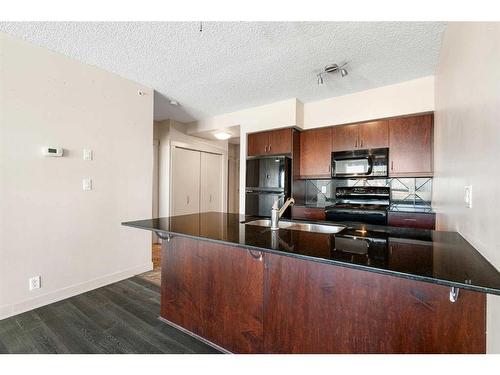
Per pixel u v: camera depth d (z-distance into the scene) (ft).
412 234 5.14
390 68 8.54
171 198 15.16
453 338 3.40
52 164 7.54
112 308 7.29
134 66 8.54
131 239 9.77
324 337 4.26
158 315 6.93
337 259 3.39
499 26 2.94
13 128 6.75
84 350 5.43
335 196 12.61
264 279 4.90
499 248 2.93
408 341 3.65
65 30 6.53
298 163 12.35
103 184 8.83
